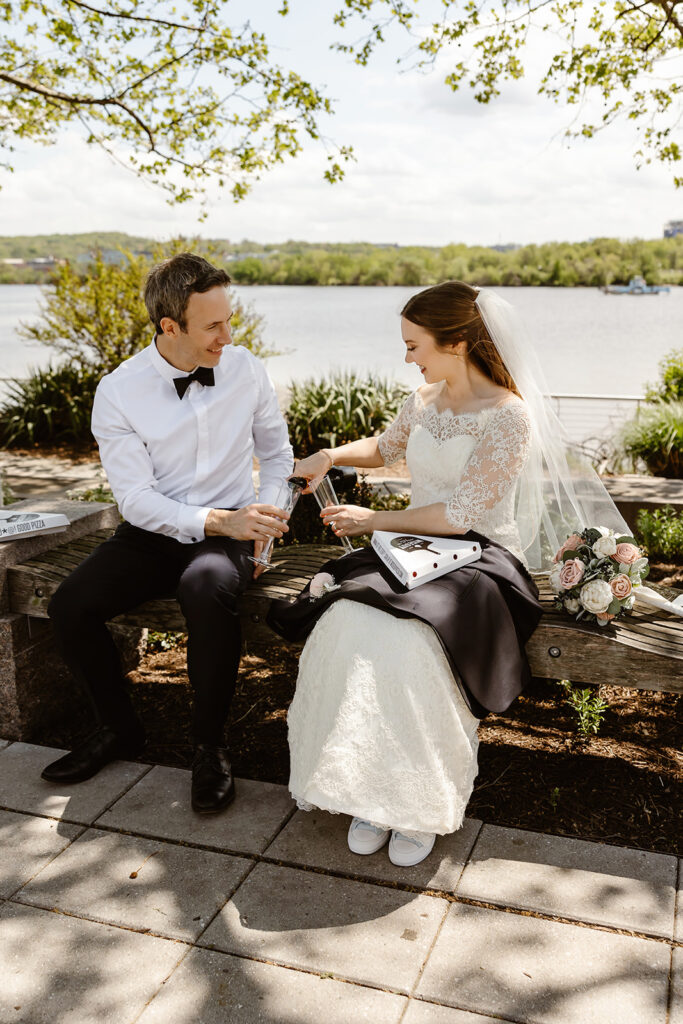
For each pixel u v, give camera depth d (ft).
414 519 8.64
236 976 6.24
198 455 9.54
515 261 224.74
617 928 6.63
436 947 6.48
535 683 11.05
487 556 8.39
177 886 7.23
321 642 7.72
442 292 8.61
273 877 7.33
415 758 7.29
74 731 10.15
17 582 9.62
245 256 244.42
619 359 72.74
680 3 19.01
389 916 6.83
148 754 9.50
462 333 8.61
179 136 24.08
